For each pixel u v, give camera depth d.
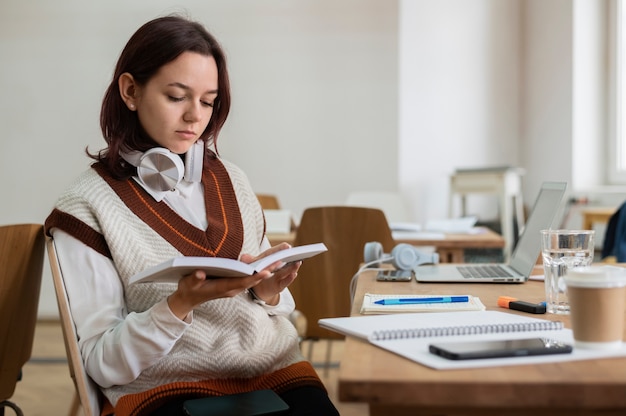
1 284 1.77
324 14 5.48
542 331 1.15
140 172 1.52
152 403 1.38
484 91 5.99
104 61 5.43
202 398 1.38
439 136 5.97
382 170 5.49
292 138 5.52
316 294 2.76
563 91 5.42
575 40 5.29
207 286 1.26
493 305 1.43
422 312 1.36
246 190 1.72
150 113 1.51
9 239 1.76
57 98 5.43
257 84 5.52
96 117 5.44
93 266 1.44
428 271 1.92
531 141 5.89
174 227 1.53
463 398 0.87
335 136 5.50
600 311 1.00
